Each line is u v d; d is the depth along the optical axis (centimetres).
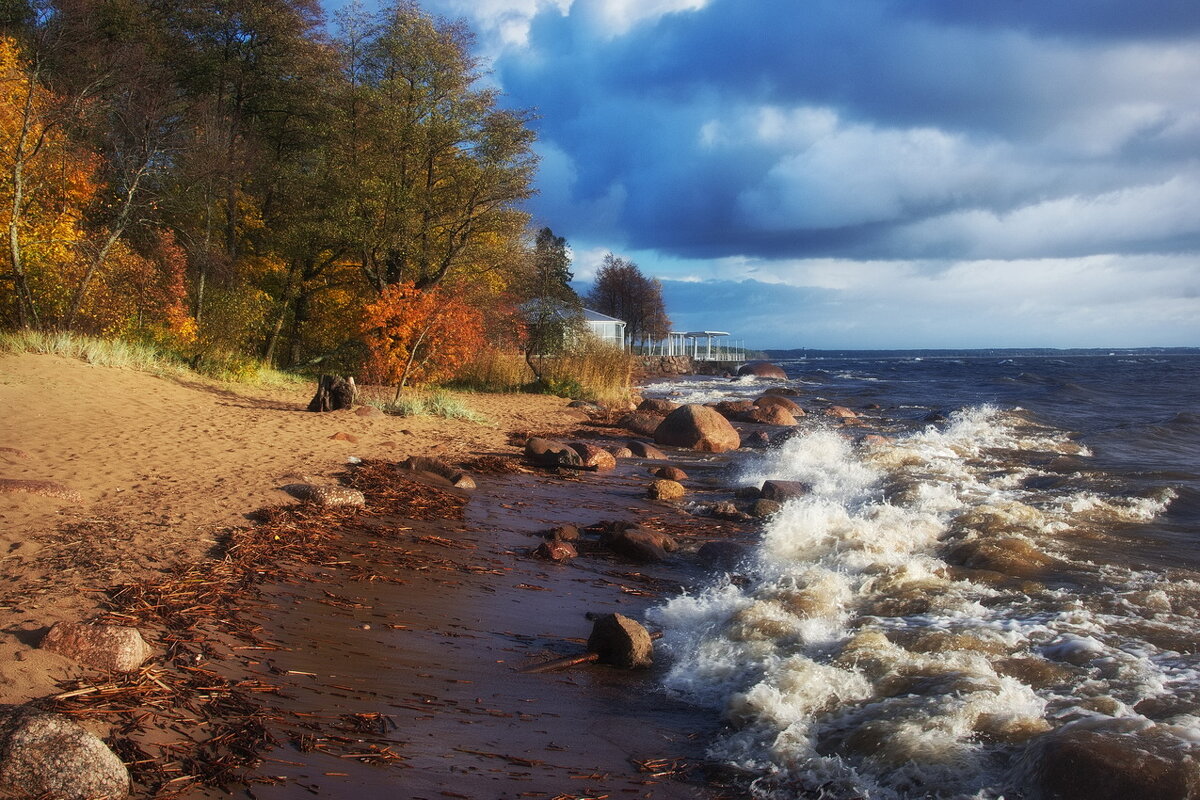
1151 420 2466
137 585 621
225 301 2342
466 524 1022
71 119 2056
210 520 835
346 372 2817
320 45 2864
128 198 2181
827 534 959
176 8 2834
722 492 1393
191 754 414
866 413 2994
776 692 537
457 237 2850
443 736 474
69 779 360
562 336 3344
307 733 452
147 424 1394
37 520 765
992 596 752
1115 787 398
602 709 541
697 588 828
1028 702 514
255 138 2795
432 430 1794
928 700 512
